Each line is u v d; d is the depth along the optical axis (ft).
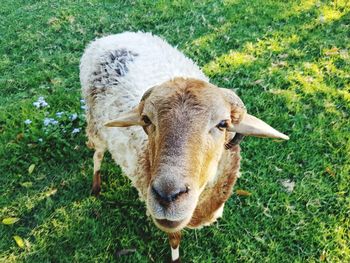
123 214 2.33
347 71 2.94
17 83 3.43
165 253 2.15
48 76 3.41
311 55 3.13
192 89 1.46
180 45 3.44
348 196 2.24
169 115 1.40
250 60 3.16
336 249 2.03
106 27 3.88
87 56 2.36
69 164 2.66
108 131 2.10
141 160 1.83
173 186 1.26
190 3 3.97
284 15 3.57
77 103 2.99
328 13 3.51
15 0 4.71
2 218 2.42
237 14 3.67
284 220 2.18
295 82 2.92
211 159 1.45
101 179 2.54
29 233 2.32
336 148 2.46
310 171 2.37
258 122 1.60
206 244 2.15
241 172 2.41
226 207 2.28
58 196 2.50
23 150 2.72
